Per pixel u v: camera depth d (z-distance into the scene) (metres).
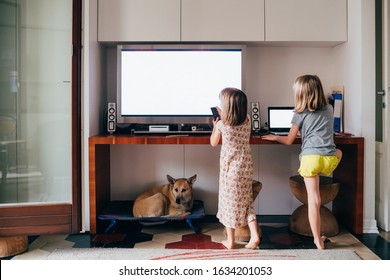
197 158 3.31
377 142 2.99
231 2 2.95
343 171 3.03
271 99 3.29
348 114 3.03
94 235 2.77
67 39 2.77
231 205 2.42
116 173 3.31
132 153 3.31
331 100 3.12
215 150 3.31
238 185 2.42
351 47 2.94
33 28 2.76
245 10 2.96
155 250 2.45
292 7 2.97
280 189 3.33
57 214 2.66
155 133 3.02
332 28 2.99
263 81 3.29
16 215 2.58
